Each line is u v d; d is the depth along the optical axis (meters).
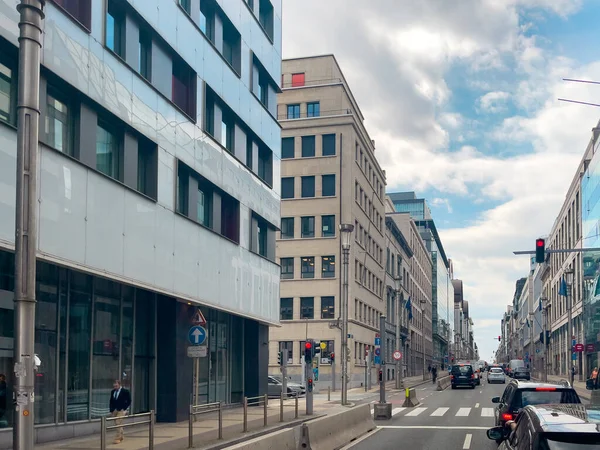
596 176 60.59
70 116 18.09
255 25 33.22
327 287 57.84
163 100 22.83
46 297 17.64
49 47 16.55
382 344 35.53
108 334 20.58
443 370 143.25
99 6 19.00
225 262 27.89
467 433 21.06
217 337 29.27
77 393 18.80
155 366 23.34
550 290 103.69
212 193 27.27
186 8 25.44
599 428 6.23
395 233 86.25
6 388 15.88
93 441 17.41
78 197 17.38
